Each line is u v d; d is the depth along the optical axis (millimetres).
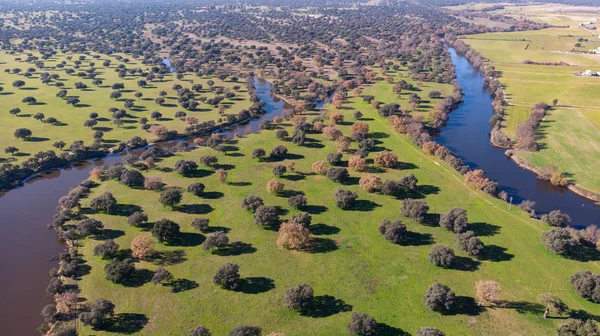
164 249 110750
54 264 109750
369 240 115188
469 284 98438
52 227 125312
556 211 124250
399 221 117000
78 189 139000
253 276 101375
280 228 113938
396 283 99062
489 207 131250
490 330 85625
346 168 157375
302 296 90125
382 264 105625
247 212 128125
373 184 137625
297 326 86875
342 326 86750
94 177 147250
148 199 135500
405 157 167125
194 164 154500
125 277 99625
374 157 158750
